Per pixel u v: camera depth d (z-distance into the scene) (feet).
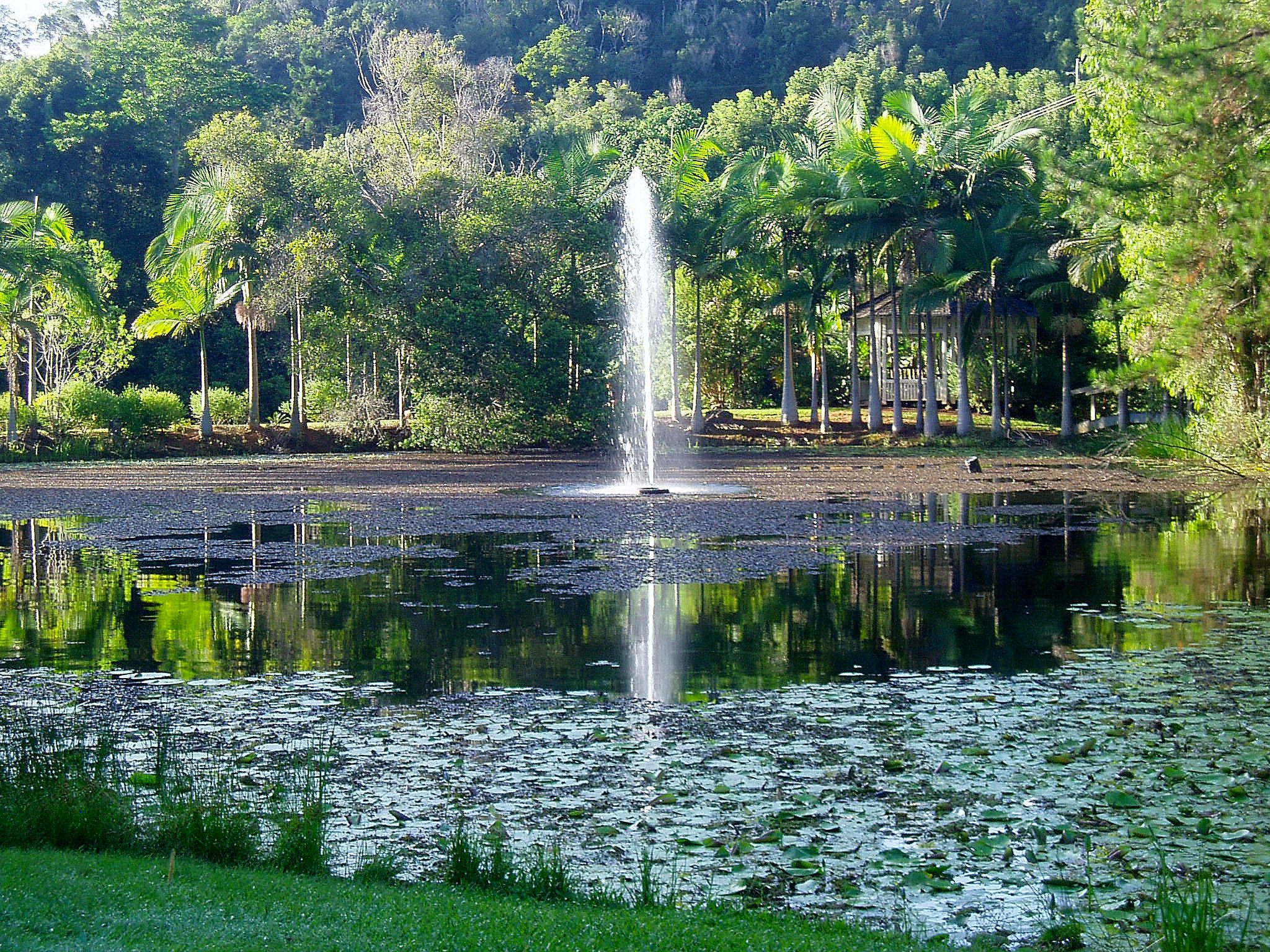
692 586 57.57
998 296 170.19
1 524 86.74
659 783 28.78
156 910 18.20
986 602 52.90
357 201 168.66
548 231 169.07
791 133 221.05
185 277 164.86
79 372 184.75
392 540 76.28
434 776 29.48
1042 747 31.58
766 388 220.23
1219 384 98.58
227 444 166.71
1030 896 22.13
